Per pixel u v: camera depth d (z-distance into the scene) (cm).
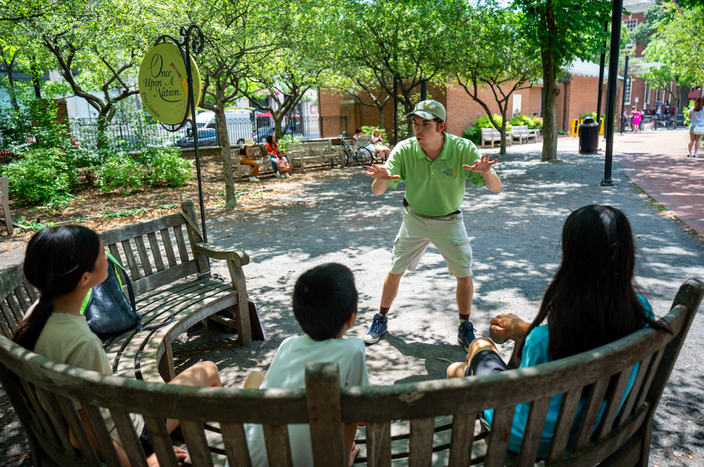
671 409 285
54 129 1404
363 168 1686
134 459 149
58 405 163
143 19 949
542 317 177
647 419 190
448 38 1359
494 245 641
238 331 391
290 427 165
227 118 2434
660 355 171
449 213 352
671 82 4847
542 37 1400
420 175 340
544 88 1499
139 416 192
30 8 1023
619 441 176
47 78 2169
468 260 358
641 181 1051
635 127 3209
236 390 128
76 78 1809
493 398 131
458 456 140
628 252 161
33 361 150
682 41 2780
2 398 325
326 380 118
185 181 1359
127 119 1552
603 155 1614
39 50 1437
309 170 1675
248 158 1423
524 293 472
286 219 876
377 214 884
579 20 1339
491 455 146
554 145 1521
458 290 368
